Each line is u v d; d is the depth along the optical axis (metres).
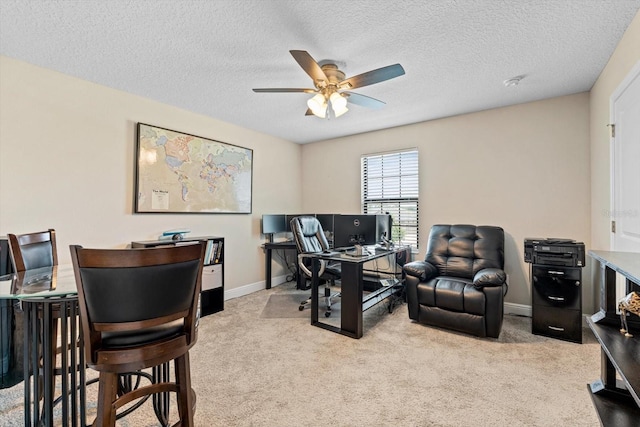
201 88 2.92
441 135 3.85
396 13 1.81
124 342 1.16
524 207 3.31
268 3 1.73
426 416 1.67
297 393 1.88
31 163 2.44
